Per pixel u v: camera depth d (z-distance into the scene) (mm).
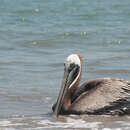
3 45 22797
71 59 12000
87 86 12062
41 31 27984
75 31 27875
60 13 39688
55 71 16703
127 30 28266
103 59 18781
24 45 22953
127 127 10195
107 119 10992
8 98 12883
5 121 10711
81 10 41969
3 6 46094
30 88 14047
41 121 10750
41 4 49188
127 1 51750
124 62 18109
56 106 11328
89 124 10484
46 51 21344
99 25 31328
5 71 16531
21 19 35094
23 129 9992
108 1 52500
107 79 12000
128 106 11352
